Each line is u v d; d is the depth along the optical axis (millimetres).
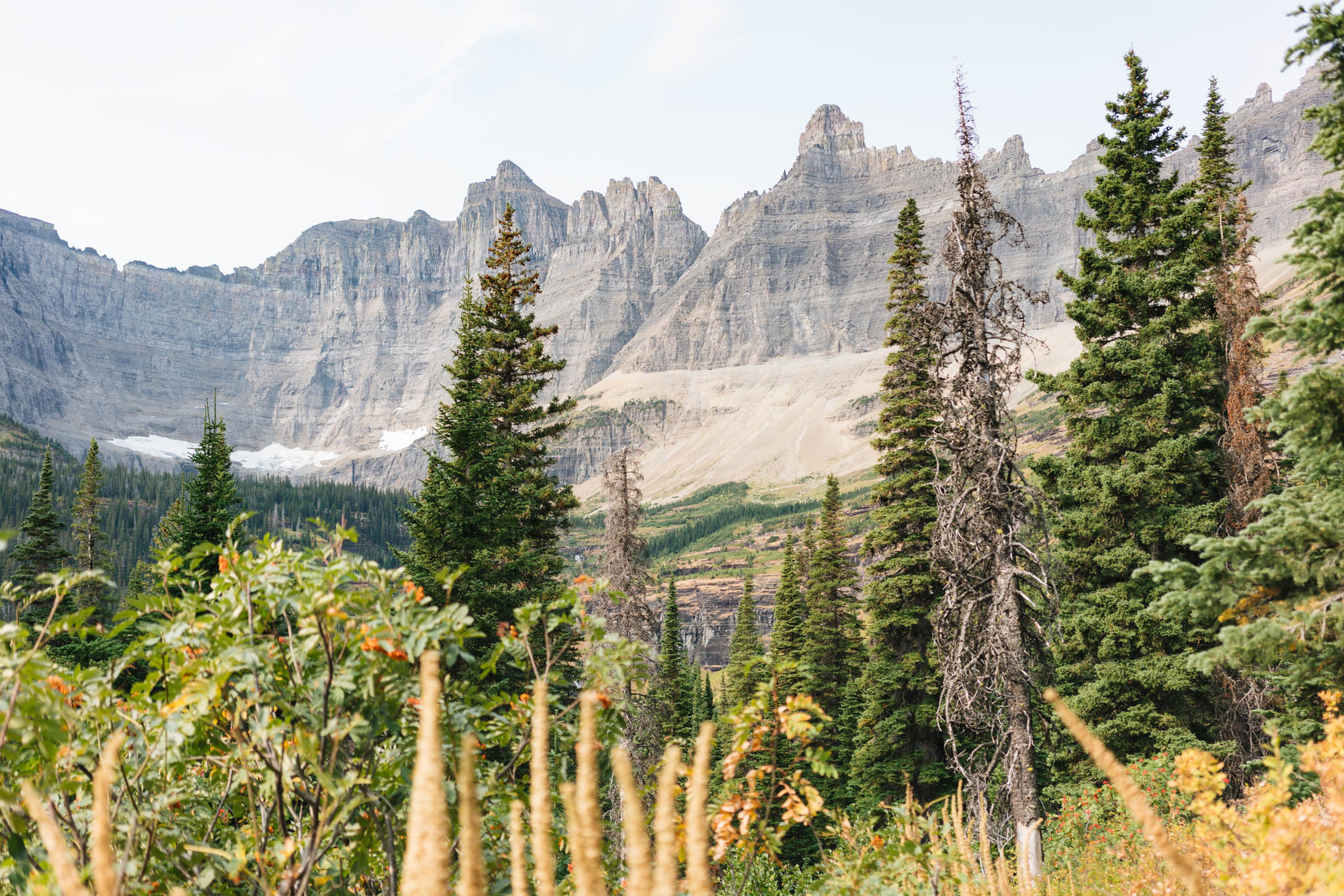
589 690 4320
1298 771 6551
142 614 4203
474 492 19125
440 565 17781
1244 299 18406
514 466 24859
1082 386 20016
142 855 3807
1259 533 7766
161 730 3871
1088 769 18375
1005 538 14859
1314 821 4004
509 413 24516
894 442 24594
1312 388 7266
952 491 15797
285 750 3934
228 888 4082
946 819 5715
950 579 15562
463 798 1912
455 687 4254
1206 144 25906
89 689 3965
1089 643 19531
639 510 30250
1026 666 14664
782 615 38938
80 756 3713
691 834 2232
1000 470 15312
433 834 1908
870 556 25219
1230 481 18266
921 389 23656
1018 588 14836
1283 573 7371
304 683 3949
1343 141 7898
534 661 4621
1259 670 11461
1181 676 17016
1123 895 6855
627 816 1986
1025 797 13805
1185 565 7922
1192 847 7305
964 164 16016
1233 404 18109
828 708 33156
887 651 24844
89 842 3686
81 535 51719
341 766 4043
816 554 35000
